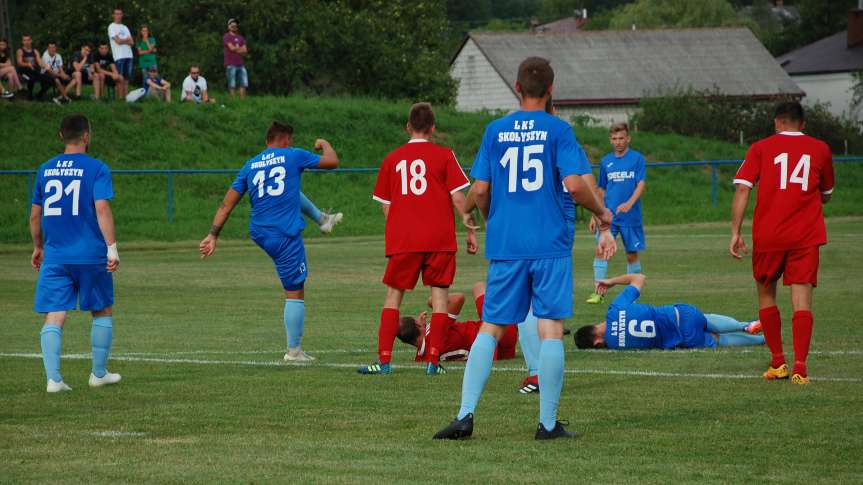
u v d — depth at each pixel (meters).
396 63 185.12
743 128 195.75
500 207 24.75
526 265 24.48
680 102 196.50
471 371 25.00
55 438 25.38
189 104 146.12
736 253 33.75
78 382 33.81
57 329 32.19
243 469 22.17
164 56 174.38
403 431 25.98
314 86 182.25
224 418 27.73
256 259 88.31
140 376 34.88
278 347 42.19
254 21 175.12
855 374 33.91
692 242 97.88
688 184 148.75
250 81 176.00
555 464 22.34
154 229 111.00
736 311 51.53
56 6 167.12
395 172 35.44
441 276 35.38
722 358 37.66
